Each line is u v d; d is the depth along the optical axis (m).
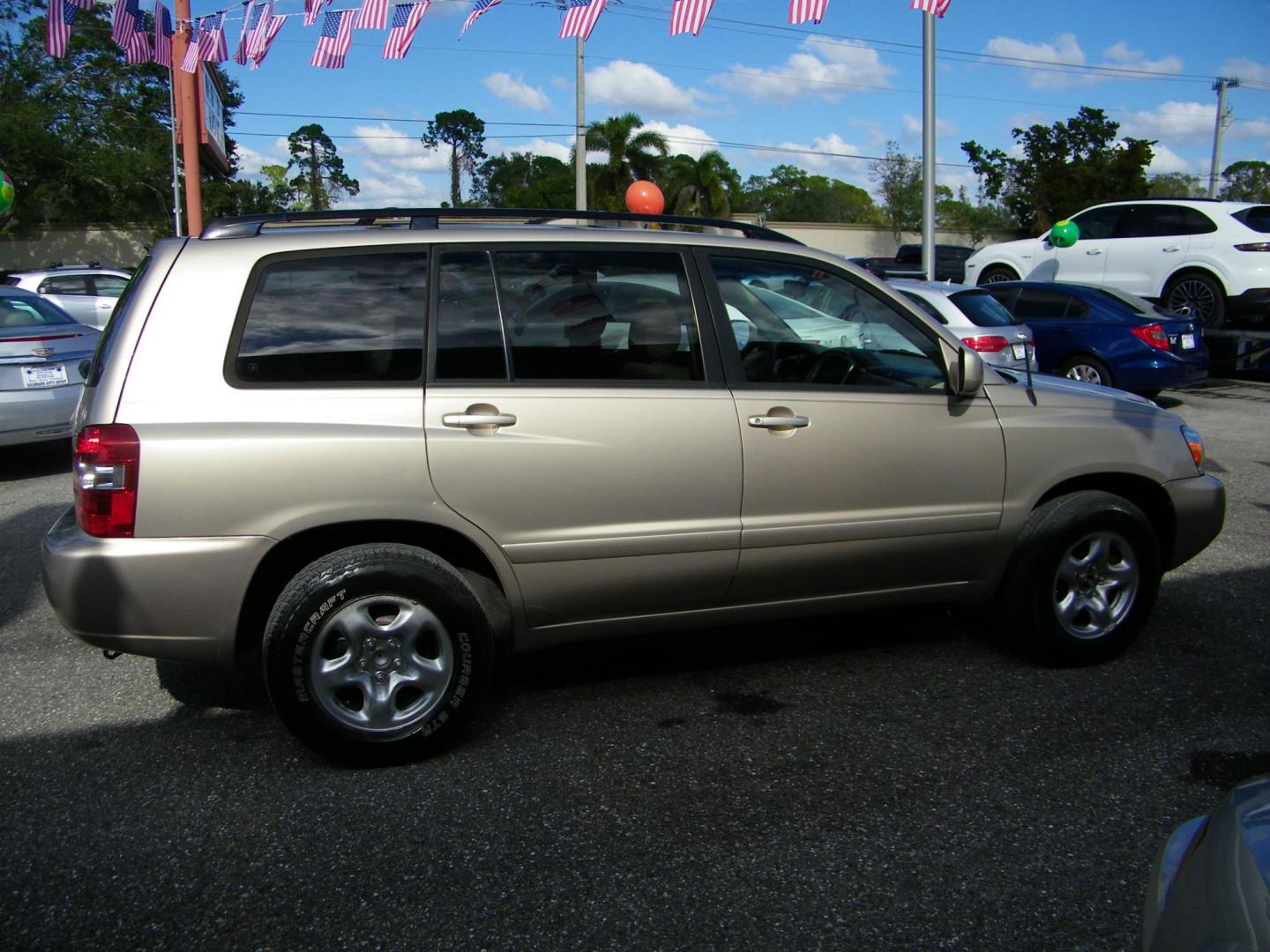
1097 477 4.43
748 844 3.09
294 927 2.72
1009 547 4.27
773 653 4.60
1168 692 4.15
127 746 3.77
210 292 3.44
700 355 3.84
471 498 3.51
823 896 2.83
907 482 4.05
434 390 3.52
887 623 4.96
